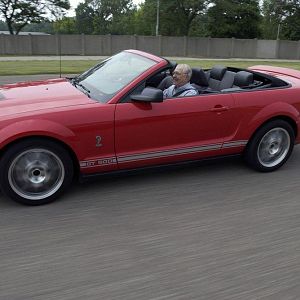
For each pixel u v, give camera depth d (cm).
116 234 347
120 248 325
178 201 415
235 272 297
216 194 436
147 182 459
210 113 447
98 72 478
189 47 4303
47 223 362
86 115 388
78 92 432
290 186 467
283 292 276
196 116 440
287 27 5903
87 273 290
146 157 429
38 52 3975
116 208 395
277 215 393
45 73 1677
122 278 286
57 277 285
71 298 263
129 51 499
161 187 448
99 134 396
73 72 1770
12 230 347
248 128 475
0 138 358
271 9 5859
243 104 466
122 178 467
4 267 294
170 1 5566
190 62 2778
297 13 5775
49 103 397
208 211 396
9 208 386
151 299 264
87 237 341
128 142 413
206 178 479
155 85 500
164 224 367
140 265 302
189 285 280
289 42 4294
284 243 341
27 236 339
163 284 280
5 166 368
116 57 498
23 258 307
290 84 516
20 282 278
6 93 431
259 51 4350
